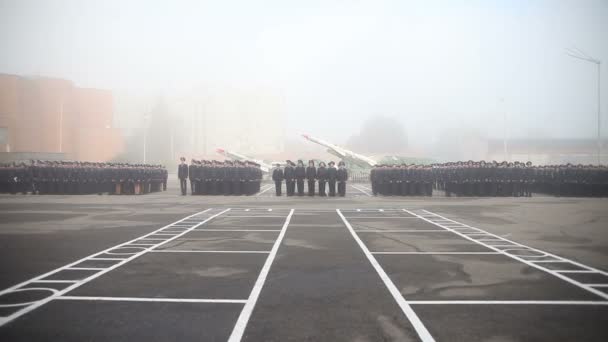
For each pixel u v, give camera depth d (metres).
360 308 6.09
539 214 18.20
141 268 8.48
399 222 15.59
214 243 11.28
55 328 5.34
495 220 16.19
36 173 29.42
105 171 29.78
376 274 8.02
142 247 10.70
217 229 13.80
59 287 7.13
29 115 67.06
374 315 5.80
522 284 7.32
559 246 10.91
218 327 5.38
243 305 6.23
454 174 29.05
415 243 11.33
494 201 24.98
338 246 10.89
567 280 7.58
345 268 8.51
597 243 11.34
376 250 10.38
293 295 6.71
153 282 7.45
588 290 6.95
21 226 14.31
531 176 28.69
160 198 26.81
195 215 17.67
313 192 28.86
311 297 6.61
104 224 14.86
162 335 5.13
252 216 17.34
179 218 16.64
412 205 22.39
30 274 7.98
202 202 23.95
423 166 29.39
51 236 12.34
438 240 11.80
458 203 23.53
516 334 5.15
